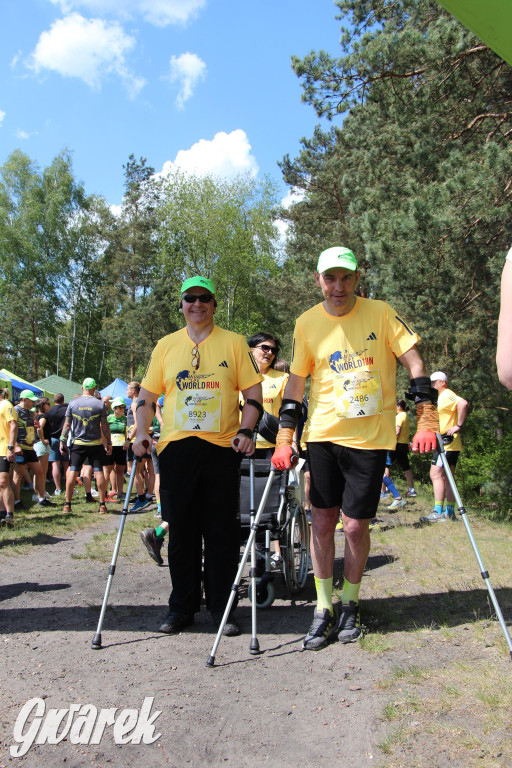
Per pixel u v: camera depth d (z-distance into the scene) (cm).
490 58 1009
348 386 370
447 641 353
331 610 375
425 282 993
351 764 233
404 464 1138
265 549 453
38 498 1067
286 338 3097
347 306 377
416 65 1041
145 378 423
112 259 4975
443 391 835
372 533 745
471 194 934
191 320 407
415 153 1048
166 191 4459
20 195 4669
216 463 395
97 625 405
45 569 587
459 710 267
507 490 964
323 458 376
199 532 415
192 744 252
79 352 5209
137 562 620
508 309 177
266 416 520
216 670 327
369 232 1077
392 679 304
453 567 539
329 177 2375
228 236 4316
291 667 330
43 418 1083
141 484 1089
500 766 223
